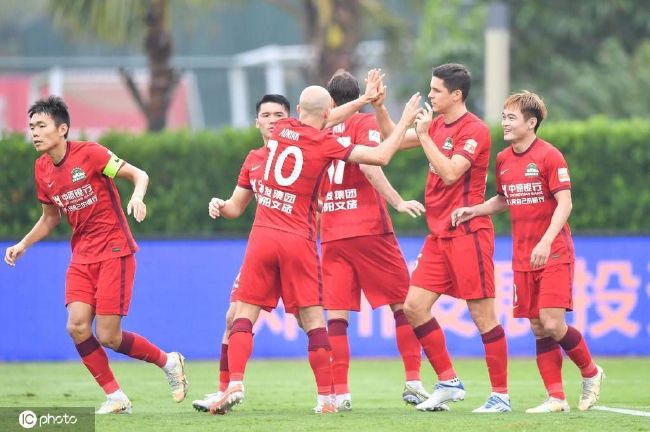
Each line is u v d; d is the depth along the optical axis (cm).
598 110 8812
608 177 5641
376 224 3212
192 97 10700
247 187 3128
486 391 3944
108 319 2955
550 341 3114
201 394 3828
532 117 3038
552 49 9275
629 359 5222
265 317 5328
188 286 5316
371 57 9338
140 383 4231
